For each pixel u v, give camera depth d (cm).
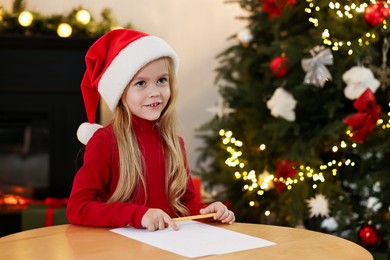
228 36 369
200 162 360
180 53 364
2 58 315
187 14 364
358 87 255
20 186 329
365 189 285
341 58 271
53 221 271
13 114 321
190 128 363
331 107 266
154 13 360
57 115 322
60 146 322
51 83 320
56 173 322
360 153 278
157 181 152
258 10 325
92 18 332
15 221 280
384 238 263
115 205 137
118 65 150
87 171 147
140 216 132
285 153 287
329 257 107
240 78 334
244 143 313
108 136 151
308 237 124
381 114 258
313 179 276
